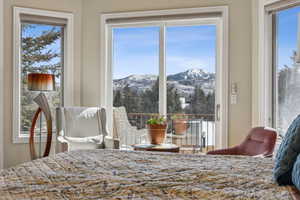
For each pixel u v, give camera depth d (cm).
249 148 324
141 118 454
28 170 159
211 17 416
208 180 140
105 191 124
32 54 452
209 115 430
